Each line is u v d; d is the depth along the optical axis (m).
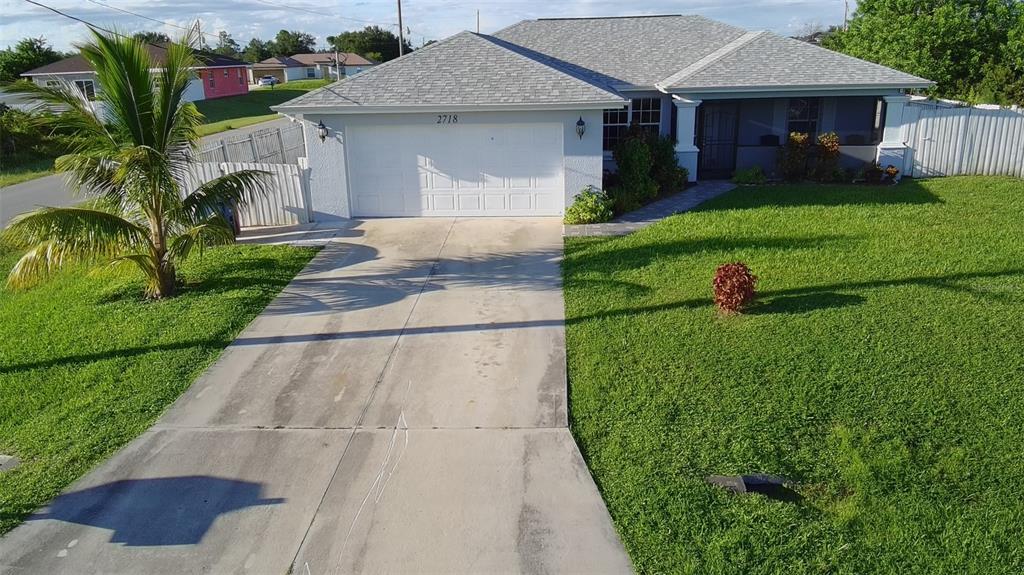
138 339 9.10
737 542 5.09
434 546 5.22
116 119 9.73
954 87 25.98
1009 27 25.56
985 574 4.73
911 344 8.02
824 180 18.28
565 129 14.75
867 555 4.94
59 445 6.70
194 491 5.95
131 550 5.27
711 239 12.82
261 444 6.63
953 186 17.19
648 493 5.67
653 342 8.45
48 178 24.97
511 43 21.55
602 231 13.93
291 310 10.12
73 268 12.57
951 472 5.75
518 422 6.88
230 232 10.70
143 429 6.95
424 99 14.50
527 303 10.11
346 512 5.62
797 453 6.11
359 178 15.44
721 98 17.80
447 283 11.16
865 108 19.27
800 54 18.45
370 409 7.24
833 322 8.72
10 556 5.23
